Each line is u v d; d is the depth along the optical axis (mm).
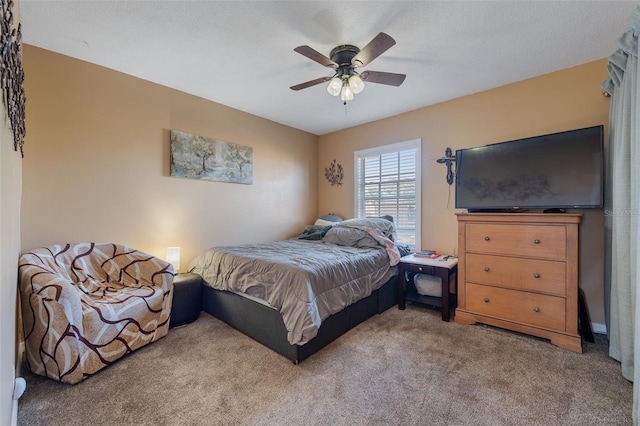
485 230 2590
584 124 2564
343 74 2273
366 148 4289
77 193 2502
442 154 3473
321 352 2178
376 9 1873
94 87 2590
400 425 1452
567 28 2061
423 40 2205
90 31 2107
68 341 1782
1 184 1017
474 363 2006
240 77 2852
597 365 1963
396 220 4004
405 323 2725
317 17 1952
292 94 3258
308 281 2113
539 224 2318
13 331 1530
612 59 1890
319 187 4969
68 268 2250
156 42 2256
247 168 3842
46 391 1724
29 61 2268
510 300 2459
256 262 2461
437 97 3320
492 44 2262
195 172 3291
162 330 2426
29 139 2268
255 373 1914
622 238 1843
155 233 3004
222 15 1935
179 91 3166
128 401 1646
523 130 2891
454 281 3254
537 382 1786
